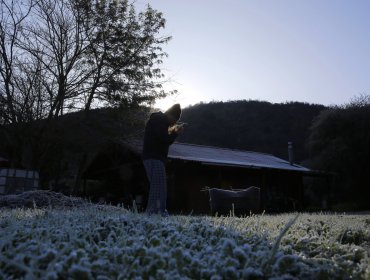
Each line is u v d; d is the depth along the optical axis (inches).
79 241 91.4
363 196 886.4
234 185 809.5
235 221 154.7
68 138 624.7
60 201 266.4
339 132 919.7
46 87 611.2
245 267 77.5
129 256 82.5
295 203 894.4
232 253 83.9
